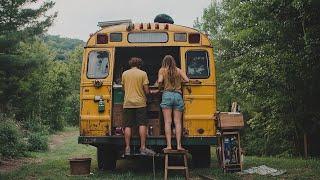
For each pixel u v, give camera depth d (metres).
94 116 9.98
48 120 38.28
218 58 33.19
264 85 16.50
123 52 11.65
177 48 11.38
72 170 9.79
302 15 13.06
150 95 10.27
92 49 10.25
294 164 11.05
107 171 10.61
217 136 9.91
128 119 9.62
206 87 10.00
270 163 11.52
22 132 21.22
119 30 10.27
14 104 26.42
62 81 40.00
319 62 13.84
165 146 10.07
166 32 10.22
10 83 19.05
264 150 21.38
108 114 9.97
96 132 9.95
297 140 17.53
